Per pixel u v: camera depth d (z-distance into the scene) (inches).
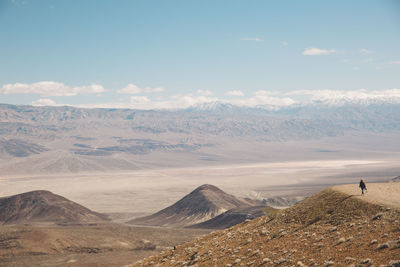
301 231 1293.1
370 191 1477.6
